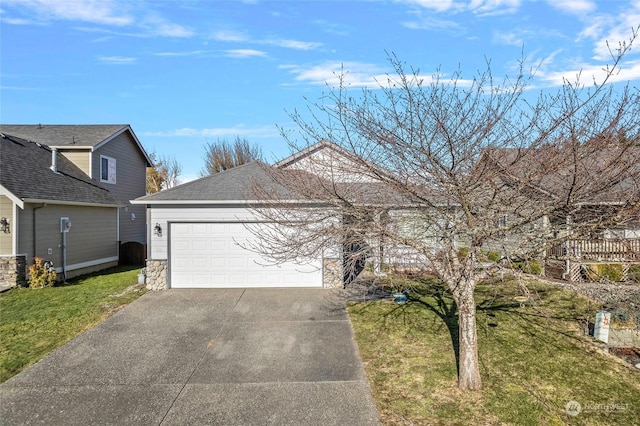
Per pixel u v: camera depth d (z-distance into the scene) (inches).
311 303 380.8
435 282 423.5
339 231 202.7
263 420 176.9
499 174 176.1
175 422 175.8
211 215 450.6
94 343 275.7
